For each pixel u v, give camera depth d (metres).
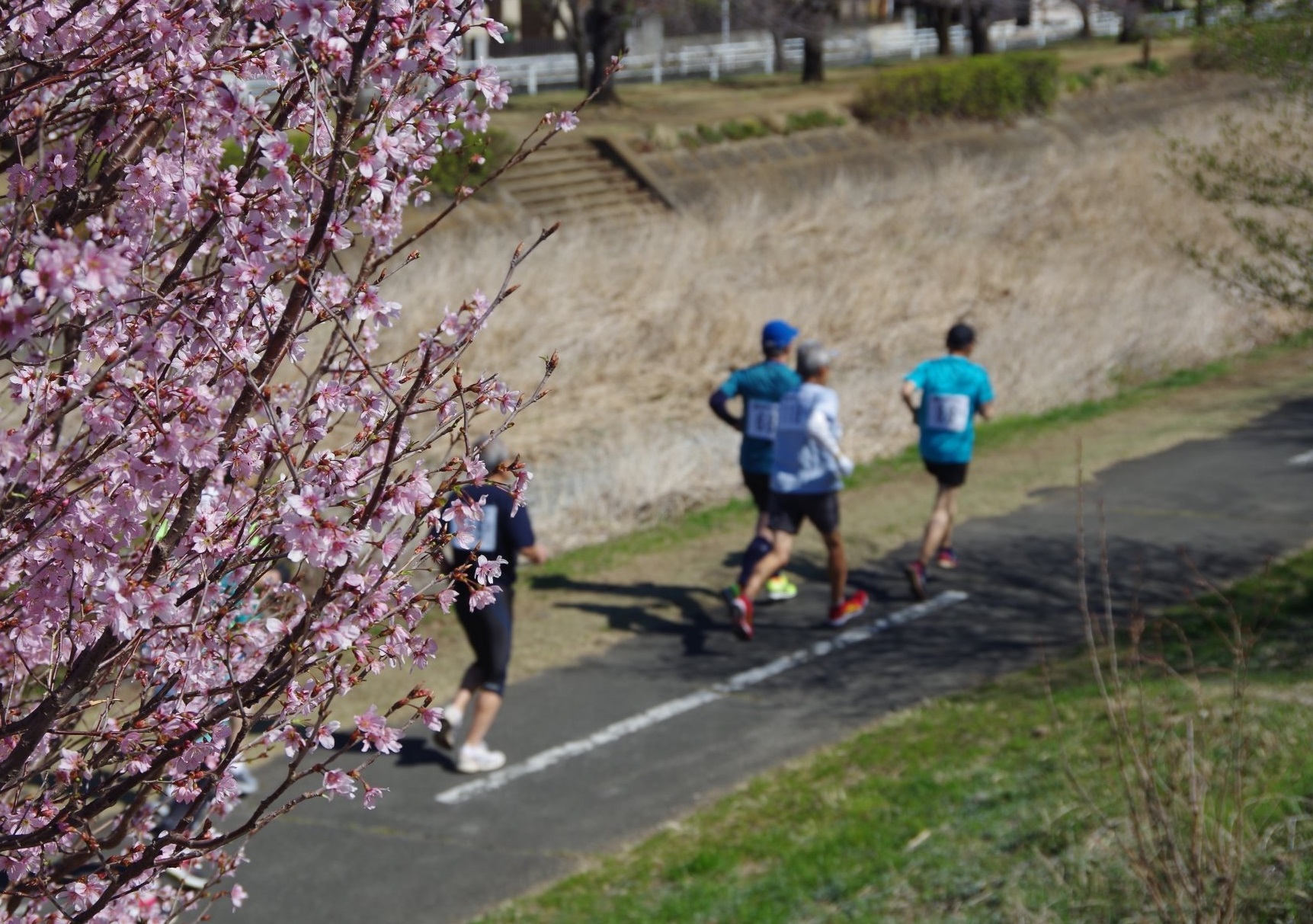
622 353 20.17
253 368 3.15
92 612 2.92
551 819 8.37
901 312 23.44
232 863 3.56
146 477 2.76
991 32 62.97
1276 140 10.80
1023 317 22.33
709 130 37.50
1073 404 19.91
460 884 7.56
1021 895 6.67
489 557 8.70
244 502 2.99
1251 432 17.70
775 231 28.34
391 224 3.22
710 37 58.97
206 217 3.17
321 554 2.58
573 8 43.47
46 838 2.89
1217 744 7.70
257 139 3.12
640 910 7.16
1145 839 6.52
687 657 11.03
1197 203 28.30
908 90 42.28
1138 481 15.66
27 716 3.01
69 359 2.96
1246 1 10.60
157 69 3.18
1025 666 10.38
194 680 2.83
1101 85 48.84
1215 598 11.46
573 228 27.48
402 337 17.34
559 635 11.59
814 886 7.24
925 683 10.21
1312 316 11.31
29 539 2.74
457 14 2.99
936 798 8.06
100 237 2.98
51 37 3.28
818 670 10.63
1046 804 7.59
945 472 12.25
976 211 30.59
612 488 15.20
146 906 3.29
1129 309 22.91
